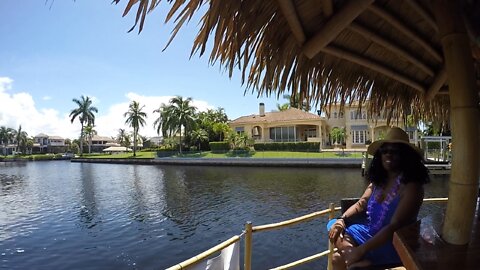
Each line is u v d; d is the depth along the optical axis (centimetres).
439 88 284
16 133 10769
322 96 257
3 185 3064
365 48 229
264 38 182
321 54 232
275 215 1516
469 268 138
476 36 184
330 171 3120
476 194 161
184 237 1245
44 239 1276
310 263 904
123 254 1090
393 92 315
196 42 145
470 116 159
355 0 164
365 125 4675
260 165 3831
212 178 3002
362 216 265
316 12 168
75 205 1952
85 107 7969
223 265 250
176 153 5206
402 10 186
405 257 163
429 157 3066
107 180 3247
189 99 5516
